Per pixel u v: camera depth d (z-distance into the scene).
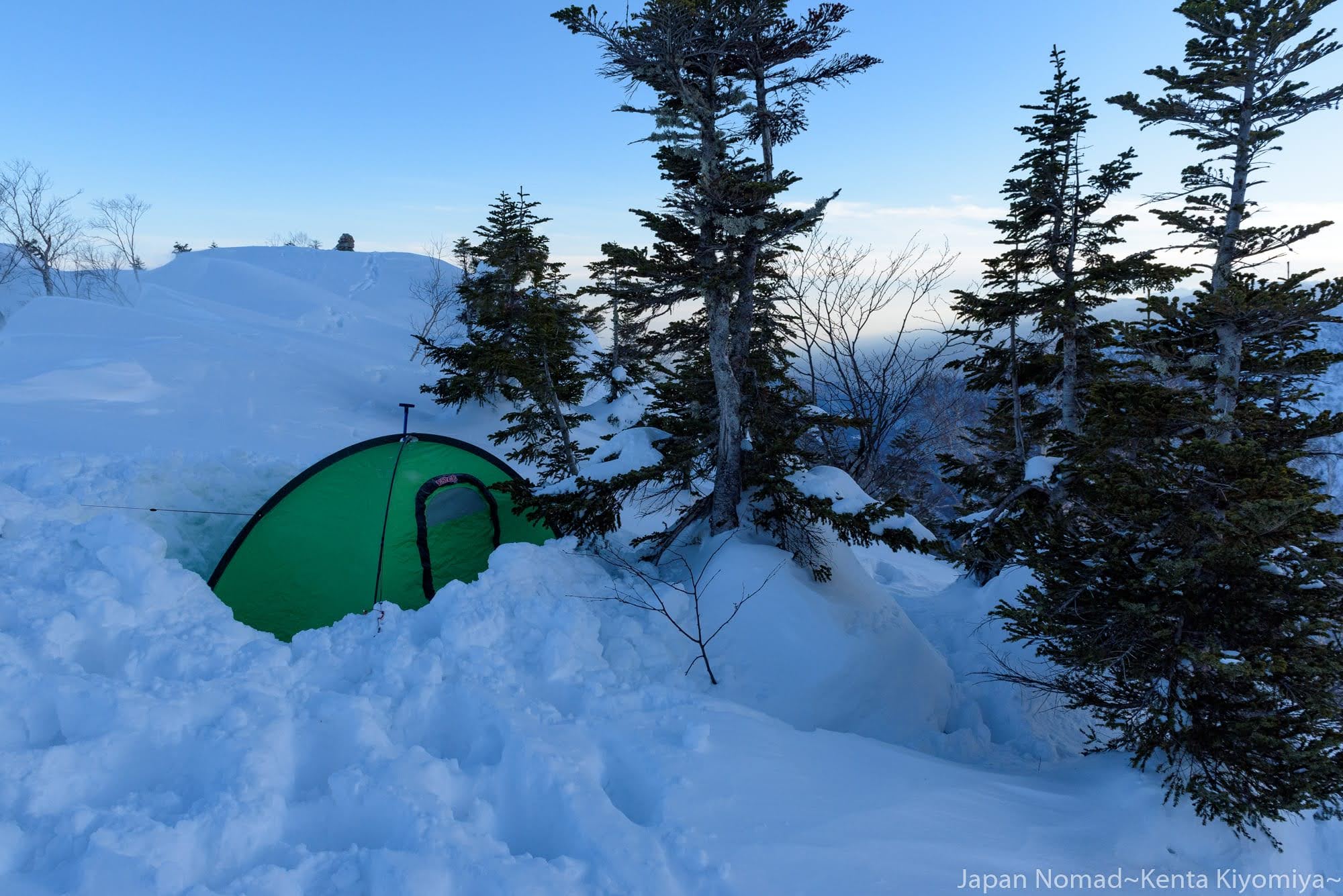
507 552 8.35
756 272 9.47
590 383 27.62
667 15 7.43
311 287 48.62
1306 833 5.46
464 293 29.62
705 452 10.05
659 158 8.44
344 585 8.60
